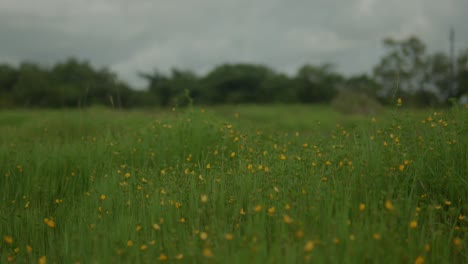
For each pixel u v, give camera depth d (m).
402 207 3.24
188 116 6.83
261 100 66.19
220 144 5.64
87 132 8.68
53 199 5.02
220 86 68.00
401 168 3.69
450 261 3.02
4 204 4.63
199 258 2.88
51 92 42.38
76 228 3.76
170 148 5.96
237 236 3.10
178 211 3.68
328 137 6.00
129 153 6.00
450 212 3.44
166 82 65.69
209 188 3.98
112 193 4.43
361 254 2.73
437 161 4.13
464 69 28.98
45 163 5.73
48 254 3.62
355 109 24.62
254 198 3.56
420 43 31.69
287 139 6.46
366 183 3.64
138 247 3.16
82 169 5.60
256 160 4.61
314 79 67.31
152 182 4.48
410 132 4.85
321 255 2.67
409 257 2.76
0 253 3.67
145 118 8.23
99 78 43.25
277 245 2.80
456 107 5.11
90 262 3.08
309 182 3.74
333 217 3.25
